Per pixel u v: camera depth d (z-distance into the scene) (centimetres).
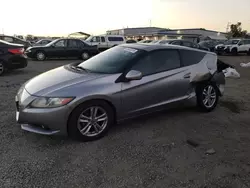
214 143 370
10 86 722
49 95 338
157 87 418
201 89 485
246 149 354
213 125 439
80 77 377
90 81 364
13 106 513
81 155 325
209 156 331
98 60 448
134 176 283
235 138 390
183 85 454
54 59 1827
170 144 362
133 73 376
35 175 280
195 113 498
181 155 331
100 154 329
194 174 289
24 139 364
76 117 347
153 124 434
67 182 270
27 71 1052
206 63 491
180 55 461
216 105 532
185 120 458
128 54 425
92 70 411
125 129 410
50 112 333
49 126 339
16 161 306
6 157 314
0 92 641
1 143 350
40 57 1677
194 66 470
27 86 382
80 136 356
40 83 374
